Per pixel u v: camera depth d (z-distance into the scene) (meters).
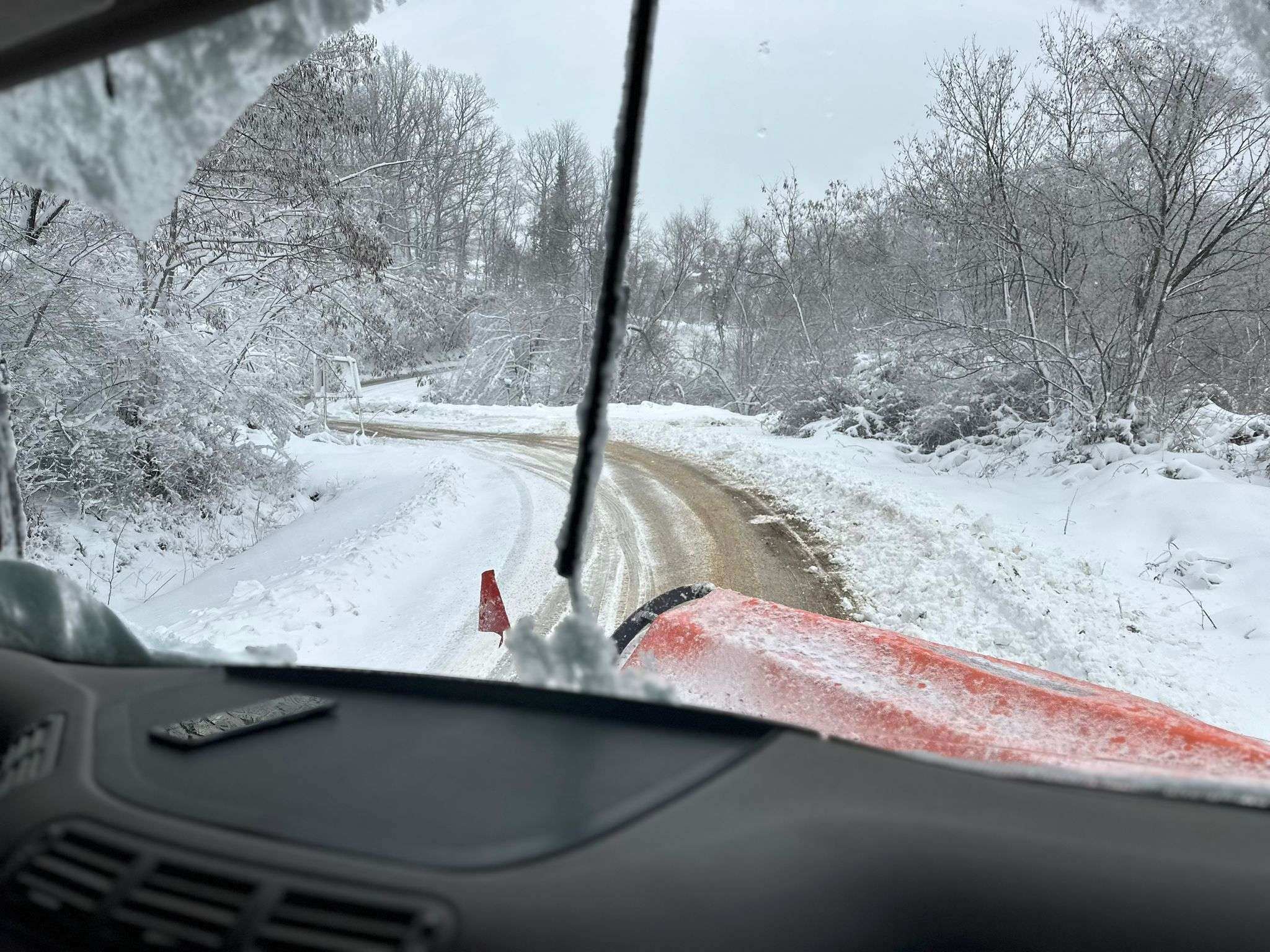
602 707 0.85
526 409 30.23
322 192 12.80
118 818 0.66
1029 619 6.60
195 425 13.59
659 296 36.81
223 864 0.59
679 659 2.38
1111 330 13.33
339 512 14.04
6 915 0.61
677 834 0.62
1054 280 13.10
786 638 2.32
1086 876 0.62
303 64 12.01
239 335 14.89
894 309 15.79
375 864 0.57
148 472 13.04
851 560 8.31
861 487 11.28
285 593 7.64
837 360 20.23
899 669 2.12
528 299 41.53
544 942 0.51
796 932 0.56
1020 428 14.27
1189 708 5.27
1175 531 8.84
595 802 0.67
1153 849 0.65
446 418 29.25
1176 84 9.81
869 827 0.66
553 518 10.98
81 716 0.87
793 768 0.73
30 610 1.06
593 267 39.03
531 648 0.89
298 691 0.95
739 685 2.23
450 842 0.60
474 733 0.82
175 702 0.92
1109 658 5.95
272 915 0.54
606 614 6.95
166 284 12.89
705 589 2.63
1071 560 8.30
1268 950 0.57
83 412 12.17
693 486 12.52
